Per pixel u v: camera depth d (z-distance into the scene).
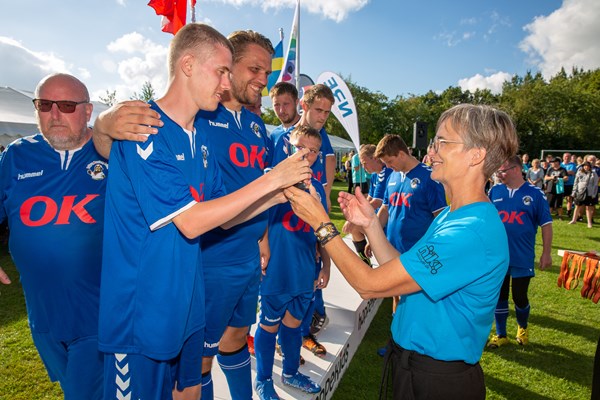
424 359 1.44
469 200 1.44
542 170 13.38
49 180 1.77
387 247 1.72
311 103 2.93
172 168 1.28
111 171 1.36
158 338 1.33
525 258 3.70
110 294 1.34
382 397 1.64
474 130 1.37
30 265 1.75
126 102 1.27
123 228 1.33
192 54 1.37
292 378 2.62
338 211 11.75
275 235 2.37
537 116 46.97
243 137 2.05
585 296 3.28
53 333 1.80
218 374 2.73
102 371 1.85
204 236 1.84
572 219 11.60
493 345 3.90
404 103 48.03
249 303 2.11
